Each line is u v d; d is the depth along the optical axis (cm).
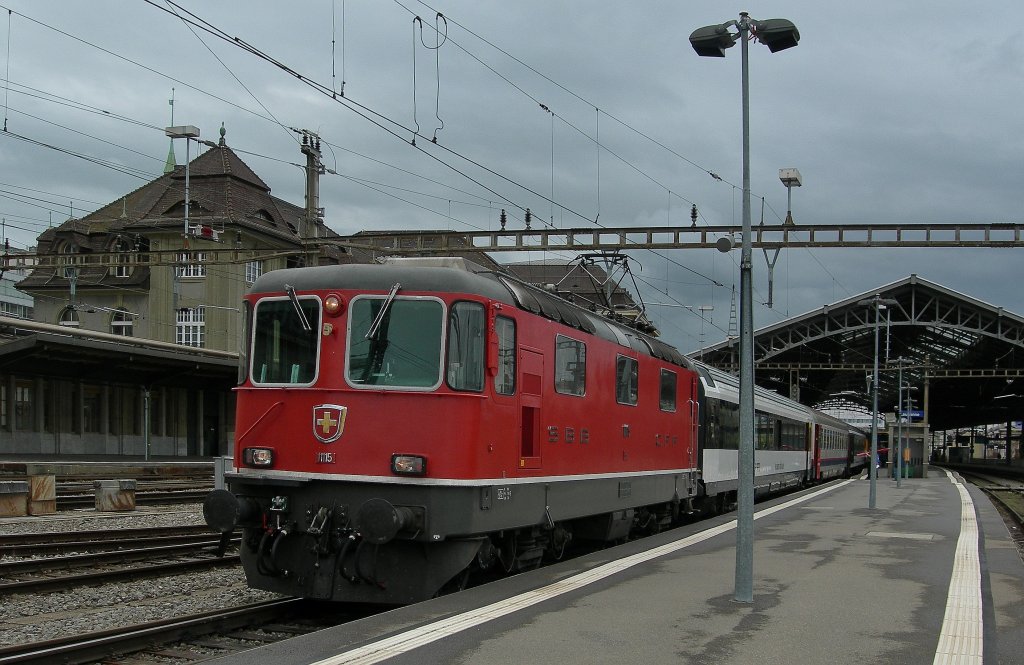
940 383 7962
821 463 4641
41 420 3903
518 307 1212
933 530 1878
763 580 1189
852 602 1044
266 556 1105
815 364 6719
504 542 1261
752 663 778
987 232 2947
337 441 1091
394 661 754
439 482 1062
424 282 1106
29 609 1103
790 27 1070
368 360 1098
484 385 1109
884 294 5478
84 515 2072
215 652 945
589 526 1605
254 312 1159
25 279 5719
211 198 5353
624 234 3045
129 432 4369
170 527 1805
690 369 2092
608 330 1587
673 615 955
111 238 5550
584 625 900
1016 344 5328
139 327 5444
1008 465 10700
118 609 1130
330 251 5466
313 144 3222
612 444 1559
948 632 898
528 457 1227
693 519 2498
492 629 873
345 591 1080
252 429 1134
